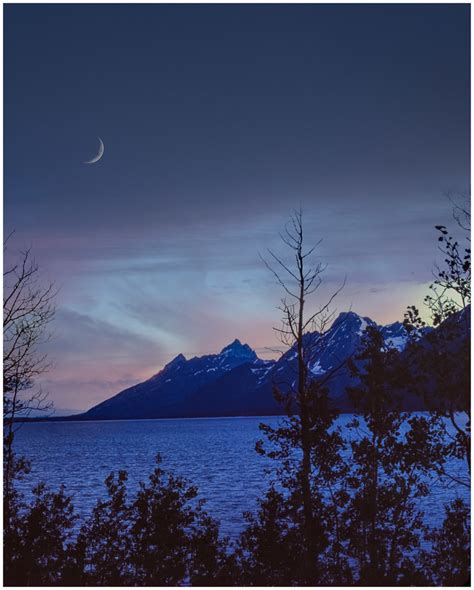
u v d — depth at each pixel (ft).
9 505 79.71
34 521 82.07
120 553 87.25
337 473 90.68
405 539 90.74
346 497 90.02
